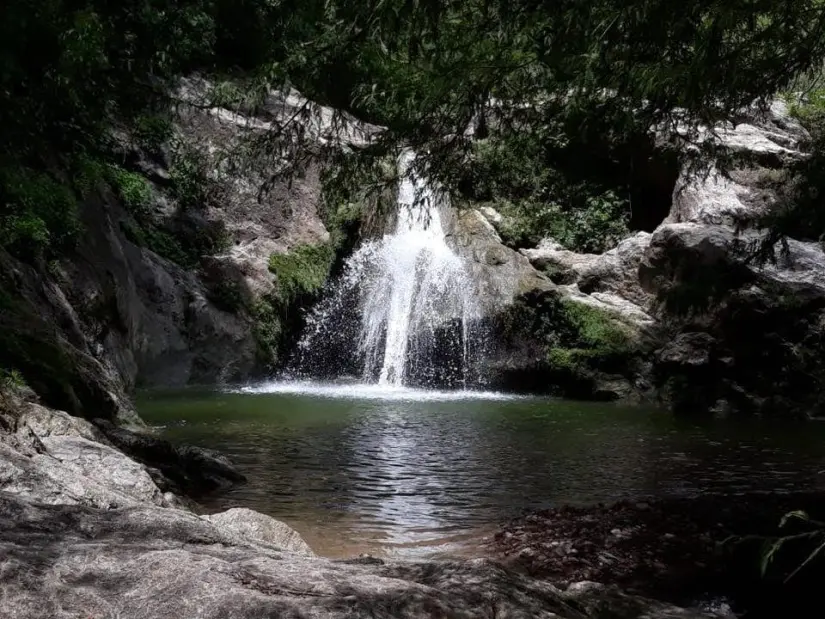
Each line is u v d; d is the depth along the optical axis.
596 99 7.09
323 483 8.80
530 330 19.00
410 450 10.79
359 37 6.17
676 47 5.18
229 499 8.03
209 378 18.27
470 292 19.64
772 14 4.89
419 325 19.64
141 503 4.27
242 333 18.88
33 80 8.20
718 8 4.73
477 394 17.88
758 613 5.05
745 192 18.34
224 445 10.82
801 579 5.60
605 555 6.12
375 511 7.70
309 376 20.02
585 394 17.92
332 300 20.80
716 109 6.93
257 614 2.39
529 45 6.24
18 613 2.29
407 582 2.86
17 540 2.77
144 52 8.55
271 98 18.73
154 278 17.55
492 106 7.54
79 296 14.56
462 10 6.15
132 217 17.97
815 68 5.97
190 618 2.38
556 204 21.53
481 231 20.75
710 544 6.37
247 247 19.98
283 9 7.27
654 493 8.63
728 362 16.50
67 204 13.22
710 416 15.15
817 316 16.55
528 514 7.58
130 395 15.70
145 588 2.51
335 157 7.77
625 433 12.73
